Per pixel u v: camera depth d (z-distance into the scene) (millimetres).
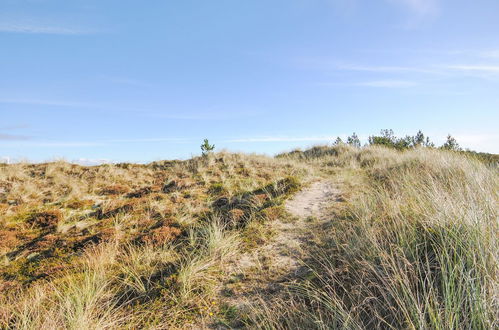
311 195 7832
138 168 12117
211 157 12977
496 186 5715
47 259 5117
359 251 4160
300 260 4500
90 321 3379
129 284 4160
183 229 6137
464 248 3420
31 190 8734
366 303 3289
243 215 6473
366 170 11023
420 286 3305
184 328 3387
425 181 7320
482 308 2621
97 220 7031
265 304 3646
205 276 4336
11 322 3475
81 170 11180
